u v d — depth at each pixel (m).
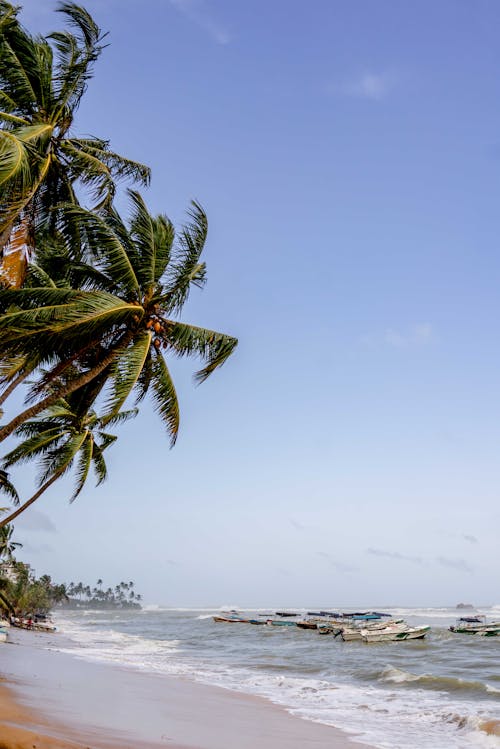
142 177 17.12
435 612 173.12
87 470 24.48
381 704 20.00
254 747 12.23
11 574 94.94
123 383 13.58
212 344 15.45
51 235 15.94
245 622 93.06
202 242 15.88
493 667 32.91
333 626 64.00
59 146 15.11
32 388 13.59
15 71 14.31
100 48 15.62
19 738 8.32
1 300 12.67
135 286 14.36
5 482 27.03
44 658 29.98
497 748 13.40
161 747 10.77
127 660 33.81
